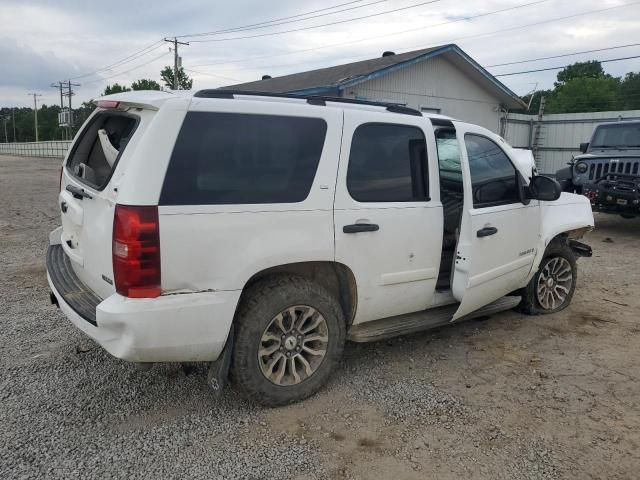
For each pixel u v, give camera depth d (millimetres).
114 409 3387
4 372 3824
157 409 3404
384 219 3652
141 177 2814
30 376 3775
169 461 2889
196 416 3336
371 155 3643
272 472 2828
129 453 2945
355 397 3617
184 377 3820
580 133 21344
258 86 25641
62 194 3943
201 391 3641
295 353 3471
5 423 3189
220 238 3004
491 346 4547
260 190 3154
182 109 2947
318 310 3480
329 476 2811
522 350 4473
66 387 3641
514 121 22375
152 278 2844
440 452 3029
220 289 3033
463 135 4203
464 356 4332
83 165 3635
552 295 5406
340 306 3607
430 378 3928
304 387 3508
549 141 22391
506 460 2967
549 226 5020
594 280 6730
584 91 53469
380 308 3820
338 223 3438
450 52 18641
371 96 17500
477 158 4305
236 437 3129
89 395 3545
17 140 108938
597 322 5180
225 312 3062
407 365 4137
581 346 4578
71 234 3707
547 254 5258
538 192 4621
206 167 2992
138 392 3605
